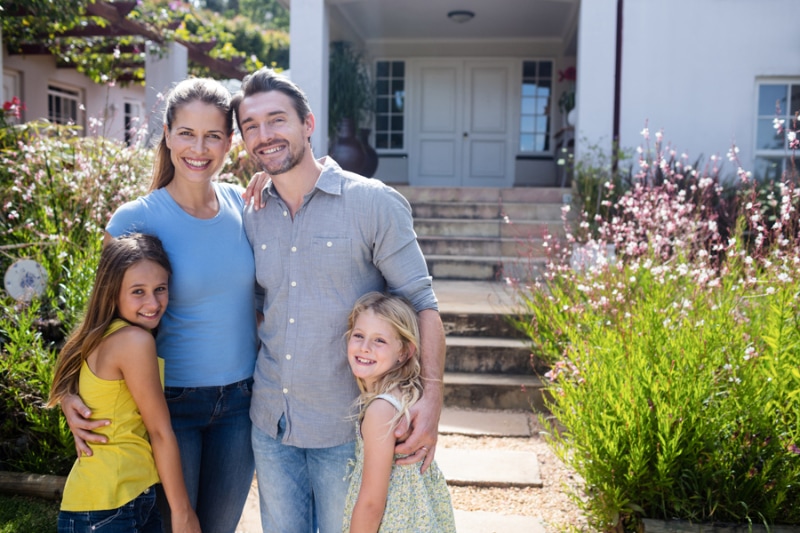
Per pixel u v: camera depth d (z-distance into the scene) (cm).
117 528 194
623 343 311
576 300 406
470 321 472
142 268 191
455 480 328
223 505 224
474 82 1026
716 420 265
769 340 278
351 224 196
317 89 732
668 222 422
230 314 210
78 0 662
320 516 206
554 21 914
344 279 198
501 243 648
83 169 446
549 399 416
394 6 852
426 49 1020
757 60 705
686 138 717
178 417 210
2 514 290
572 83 974
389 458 182
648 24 712
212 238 208
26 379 325
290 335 199
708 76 711
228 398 213
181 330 207
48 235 395
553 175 1023
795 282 306
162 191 213
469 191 727
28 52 891
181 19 900
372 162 934
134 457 198
